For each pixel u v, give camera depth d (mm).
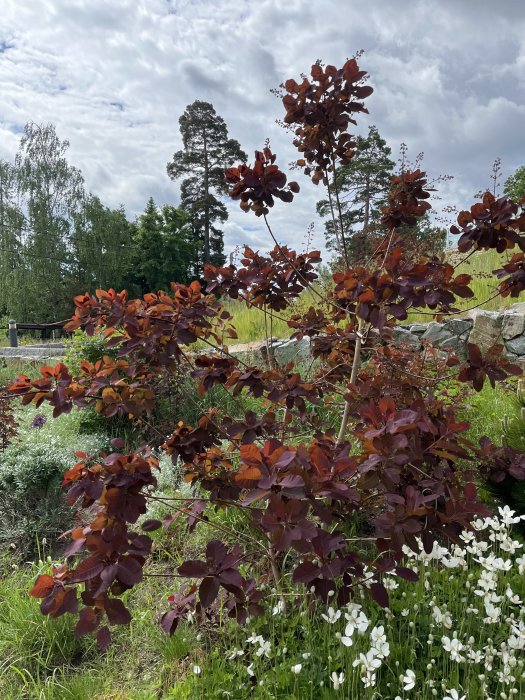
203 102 39156
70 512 3693
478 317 6633
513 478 2947
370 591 1879
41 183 30062
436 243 4469
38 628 2537
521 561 2125
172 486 3982
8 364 9414
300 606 2283
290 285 3174
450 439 2131
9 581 2975
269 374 2645
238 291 3047
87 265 31562
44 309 29406
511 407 4562
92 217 31562
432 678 1979
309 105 2881
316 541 1647
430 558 2314
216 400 5352
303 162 3238
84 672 2332
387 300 2164
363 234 5219
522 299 7141
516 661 1860
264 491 1613
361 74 2771
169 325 2535
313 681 1981
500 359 2293
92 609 1736
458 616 2283
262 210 2822
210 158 40562
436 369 3891
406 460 1764
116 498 1760
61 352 9688
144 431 5031
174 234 38125
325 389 3055
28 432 5531
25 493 3748
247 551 2814
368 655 1761
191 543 3229
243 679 2096
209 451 2658
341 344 3172
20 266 29656
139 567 1696
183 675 2195
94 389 2375
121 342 2615
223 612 2537
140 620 2576
